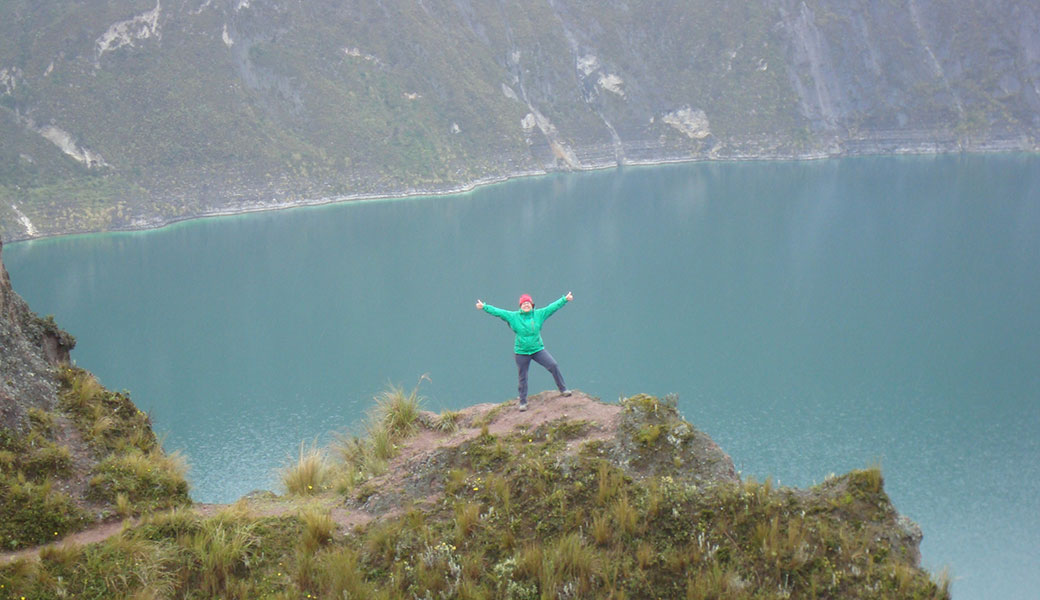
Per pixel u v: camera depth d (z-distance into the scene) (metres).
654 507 9.76
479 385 60.38
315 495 12.19
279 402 57.41
